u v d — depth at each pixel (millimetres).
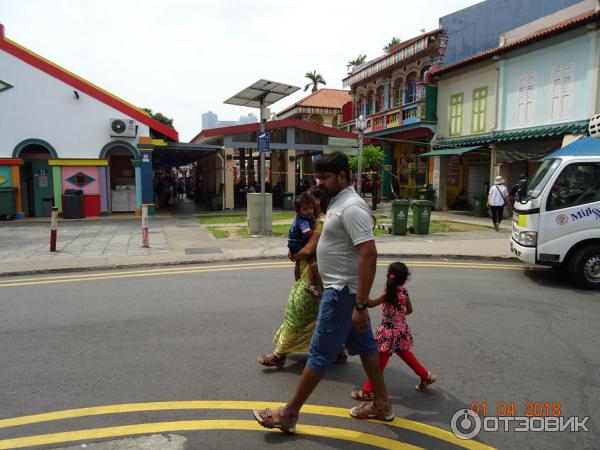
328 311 3043
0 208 17109
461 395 3732
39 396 3648
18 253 10156
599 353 4582
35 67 17641
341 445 3025
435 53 21219
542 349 4680
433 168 21078
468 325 5402
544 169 7820
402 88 23797
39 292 6934
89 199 18469
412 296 6668
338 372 4203
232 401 3600
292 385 3896
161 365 4266
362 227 2930
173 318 5633
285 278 7832
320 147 22469
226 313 5828
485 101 18375
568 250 7195
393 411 3459
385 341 3719
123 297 6605
